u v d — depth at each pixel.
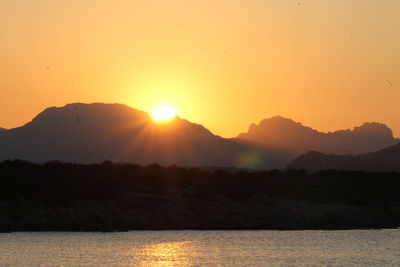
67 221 184.75
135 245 150.25
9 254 133.12
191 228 192.38
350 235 178.75
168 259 129.00
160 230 187.25
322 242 159.50
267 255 135.50
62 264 121.88
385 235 178.50
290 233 183.62
